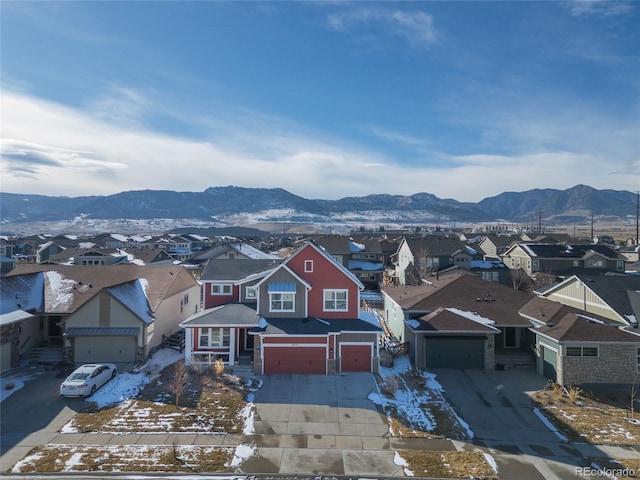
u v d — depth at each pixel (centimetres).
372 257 7569
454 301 3142
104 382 2316
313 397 2209
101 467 1525
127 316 2725
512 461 1630
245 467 1551
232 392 2252
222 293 3266
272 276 2789
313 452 1667
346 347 2638
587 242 8719
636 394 2331
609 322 2816
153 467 1533
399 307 3256
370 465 1583
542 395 2298
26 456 1594
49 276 3234
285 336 2539
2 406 2033
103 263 6341
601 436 1842
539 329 2647
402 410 2078
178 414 1972
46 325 2941
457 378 2556
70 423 1866
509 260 6462
